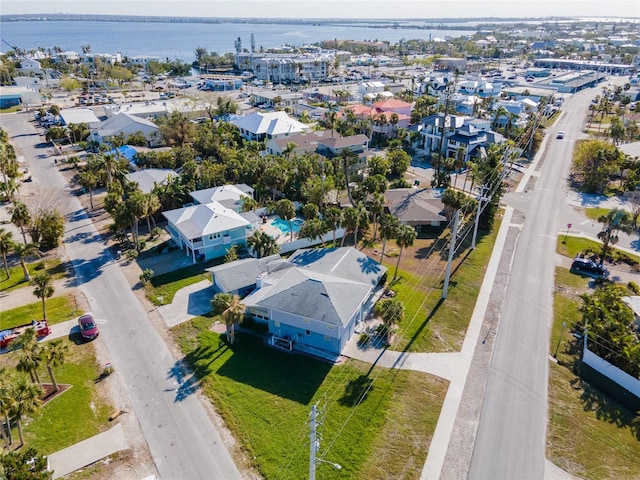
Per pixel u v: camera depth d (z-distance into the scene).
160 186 80.31
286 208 68.12
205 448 35.75
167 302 54.47
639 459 35.06
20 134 128.00
